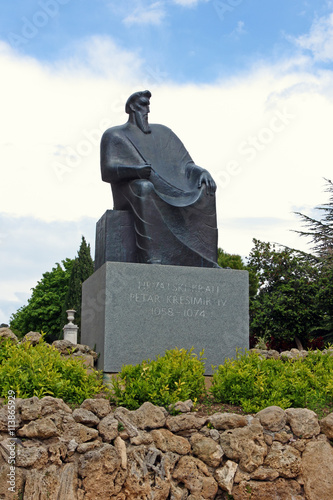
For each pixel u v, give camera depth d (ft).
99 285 28.53
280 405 21.58
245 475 19.69
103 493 18.49
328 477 19.85
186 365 23.25
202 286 28.81
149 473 19.24
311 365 27.45
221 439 20.12
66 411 19.30
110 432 19.12
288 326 61.93
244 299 29.27
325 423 20.67
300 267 67.21
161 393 21.01
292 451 20.15
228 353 28.48
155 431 19.86
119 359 26.76
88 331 30.32
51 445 18.39
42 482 17.81
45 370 21.08
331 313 61.00
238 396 22.47
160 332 27.63
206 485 19.51
